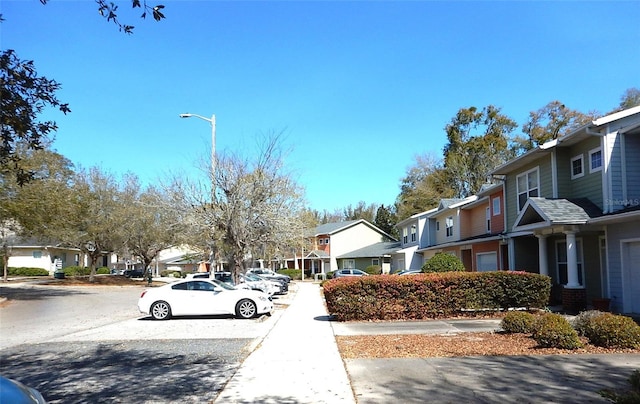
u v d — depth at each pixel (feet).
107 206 137.90
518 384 23.08
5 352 34.30
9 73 17.12
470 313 51.75
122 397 22.09
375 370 26.55
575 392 21.56
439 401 20.65
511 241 73.82
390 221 224.53
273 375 25.82
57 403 21.25
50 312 66.74
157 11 16.17
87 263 224.33
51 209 88.53
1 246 130.21
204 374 26.43
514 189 74.18
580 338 34.17
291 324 48.98
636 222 48.34
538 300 51.78
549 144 59.82
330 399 21.24
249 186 70.28
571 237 53.62
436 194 180.55
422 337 37.93
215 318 56.75
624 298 49.60
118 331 45.70
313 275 204.44
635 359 28.12
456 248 107.34
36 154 86.38
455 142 185.57
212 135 71.36
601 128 52.95
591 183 55.93
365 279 51.39
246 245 71.56
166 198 82.02
